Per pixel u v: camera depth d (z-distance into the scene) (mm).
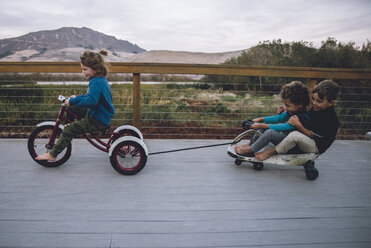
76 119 2469
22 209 1720
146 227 1552
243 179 2305
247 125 2568
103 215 1670
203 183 2199
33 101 4531
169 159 2754
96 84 2180
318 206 1862
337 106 4770
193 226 1576
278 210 1793
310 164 2336
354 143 3541
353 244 1443
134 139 2279
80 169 2420
